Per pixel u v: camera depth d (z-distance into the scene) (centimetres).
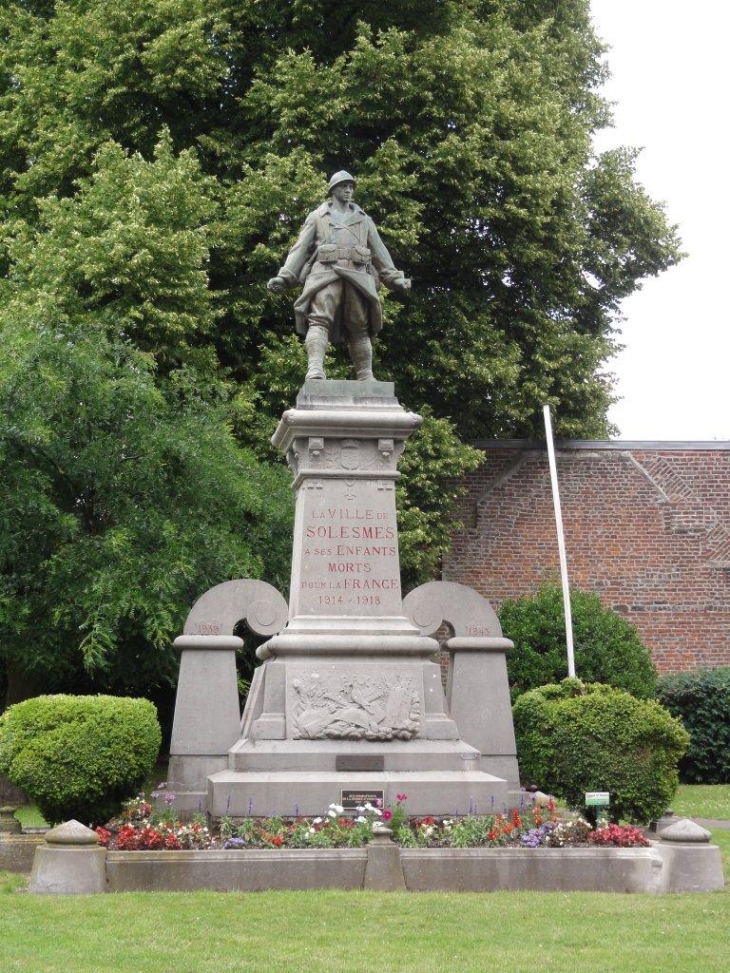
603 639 2198
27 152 2398
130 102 2361
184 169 2091
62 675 2006
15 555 1692
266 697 1200
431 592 1379
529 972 730
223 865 965
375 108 2319
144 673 1923
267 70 2408
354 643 1219
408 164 2361
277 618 1327
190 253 2022
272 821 1077
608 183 2769
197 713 1302
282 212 2197
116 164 2094
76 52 2352
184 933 810
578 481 2552
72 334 1786
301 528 1271
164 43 2233
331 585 1256
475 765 1190
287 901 911
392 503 1282
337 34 2472
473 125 2323
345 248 1347
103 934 802
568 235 2544
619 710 1282
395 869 973
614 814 1266
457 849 992
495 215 2388
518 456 2550
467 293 2505
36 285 2003
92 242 1980
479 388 2444
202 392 1970
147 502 1778
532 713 1342
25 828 1266
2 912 862
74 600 1645
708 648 2509
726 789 2053
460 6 2541
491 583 2514
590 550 2533
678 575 2528
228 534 1803
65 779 1113
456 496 2477
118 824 1091
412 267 2509
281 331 2311
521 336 2577
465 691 1364
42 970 713
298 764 1162
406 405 2433
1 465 1652
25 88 2370
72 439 1744
